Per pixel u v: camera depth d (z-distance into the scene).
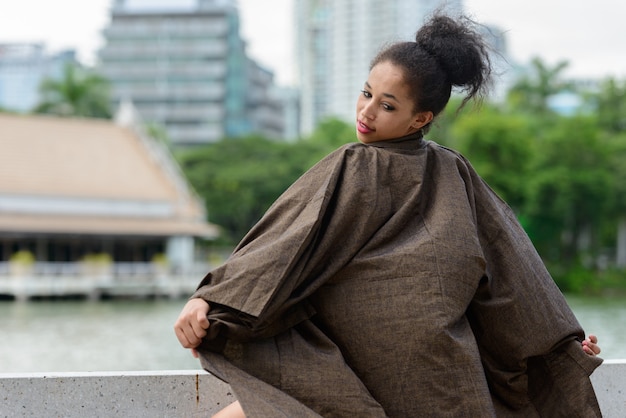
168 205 43.09
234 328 2.46
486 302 2.63
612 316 29.88
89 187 41.56
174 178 44.91
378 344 2.50
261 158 57.66
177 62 106.38
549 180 41.69
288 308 2.52
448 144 42.03
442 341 2.46
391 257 2.53
